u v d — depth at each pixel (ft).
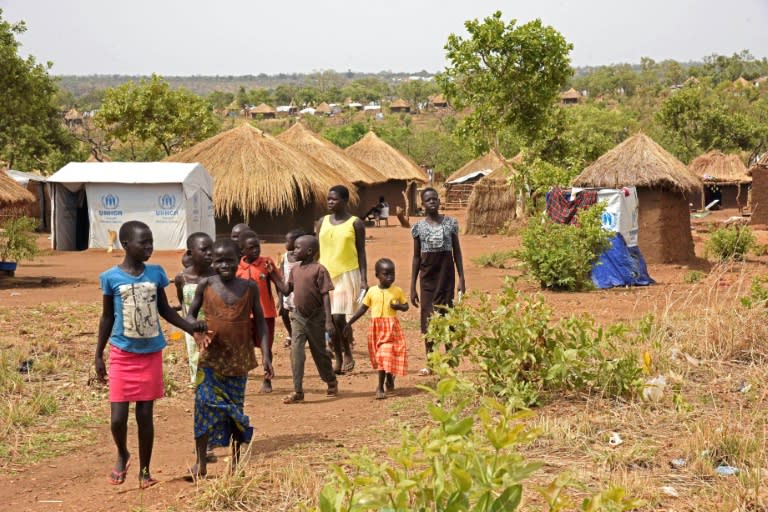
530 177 102.99
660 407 21.59
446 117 484.74
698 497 15.40
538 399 23.11
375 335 26.22
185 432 23.24
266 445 20.86
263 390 27.81
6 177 72.79
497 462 10.81
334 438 21.27
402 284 58.44
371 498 10.85
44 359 30.14
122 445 18.35
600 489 15.69
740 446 17.52
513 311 23.71
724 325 27.73
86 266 74.33
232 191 97.96
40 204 125.29
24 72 130.11
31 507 16.94
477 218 115.44
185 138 151.02
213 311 18.86
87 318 41.39
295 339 26.35
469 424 11.10
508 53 96.43
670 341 28.02
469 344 23.58
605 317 38.83
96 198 87.40
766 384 23.16
